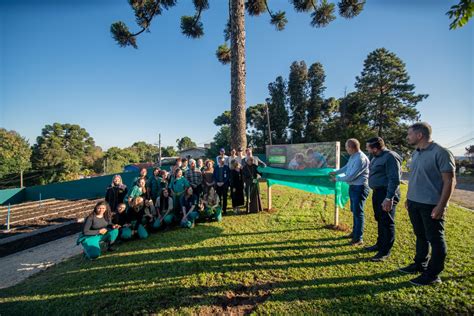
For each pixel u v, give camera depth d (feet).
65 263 12.69
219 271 9.99
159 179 19.63
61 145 166.09
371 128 97.76
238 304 7.91
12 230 22.89
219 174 19.53
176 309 7.80
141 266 10.93
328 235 13.20
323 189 15.23
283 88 122.52
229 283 9.08
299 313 7.21
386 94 95.66
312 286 8.52
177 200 17.28
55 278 10.64
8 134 122.11
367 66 99.50
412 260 9.90
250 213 18.71
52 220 26.96
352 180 11.82
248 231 14.60
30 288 9.91
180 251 12.30
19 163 104.63
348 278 8.88
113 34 32.68
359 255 10.67
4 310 8.48
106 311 7.94
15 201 59.67
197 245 12.94
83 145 182.80
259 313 7.33
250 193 18.80
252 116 130.11
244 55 26.84
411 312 6.93
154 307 7.96
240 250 11.89
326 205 20.15
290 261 10.46
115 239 13.87
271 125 120.98
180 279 9.53
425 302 7.27
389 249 10.11
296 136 118.62
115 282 9.68
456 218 15.80
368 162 11.78
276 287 8.64
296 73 118.32
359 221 11.79
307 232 13.82
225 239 13.52
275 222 16.01
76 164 122.93
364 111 100.12
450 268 9.04
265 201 22.11
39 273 11.78
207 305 7.92
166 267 10.63
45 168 115.24
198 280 9.39
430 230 8.00
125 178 51.47
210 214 17.11
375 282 8.50
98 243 12.85
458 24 7.45
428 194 7.96
